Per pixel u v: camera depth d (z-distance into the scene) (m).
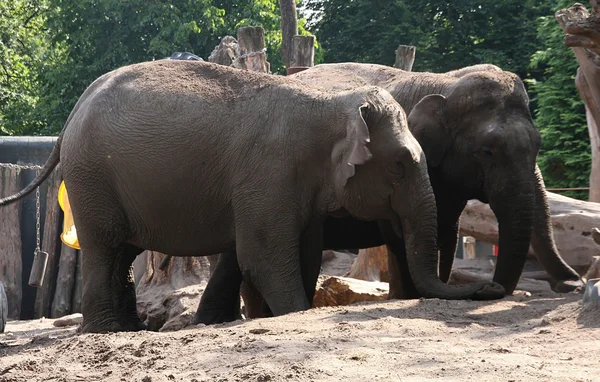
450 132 10.22
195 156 9.23
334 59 37.91
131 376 5.73
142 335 7.44
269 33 36.00
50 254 17.22
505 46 35.66
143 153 9.34
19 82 35.44
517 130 9.92
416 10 36.84
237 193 9.09
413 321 6.84
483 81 10.16
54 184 17.27
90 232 9.58
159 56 34.00
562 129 24.75
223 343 6.34
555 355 5.46
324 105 9.02
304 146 8.97
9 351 7.84
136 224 9.54
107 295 9.57
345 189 8.86
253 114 9.17
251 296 10.62
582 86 13.34
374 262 12.93
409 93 10.67
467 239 18.98
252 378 5.09
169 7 33.16
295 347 5.86
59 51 37.53
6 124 34.31
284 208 8.95
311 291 9.38
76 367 6.35
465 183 10.23
